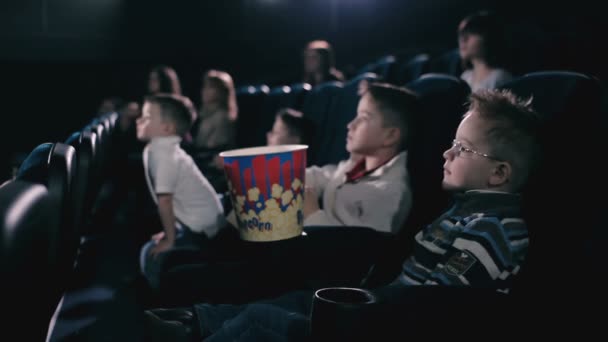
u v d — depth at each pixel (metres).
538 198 0.85
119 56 4.91
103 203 2.71
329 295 0.55
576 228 0.84
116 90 4.90
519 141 0.80
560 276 0.79
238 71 5.40
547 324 0.62
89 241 2.29
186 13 5.11
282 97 2.55
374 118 1.16
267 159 0.80
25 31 4.59
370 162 1.20
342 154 1.61
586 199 0.87
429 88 1.20
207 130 2.70
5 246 0.42
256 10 5.39
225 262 1.00
